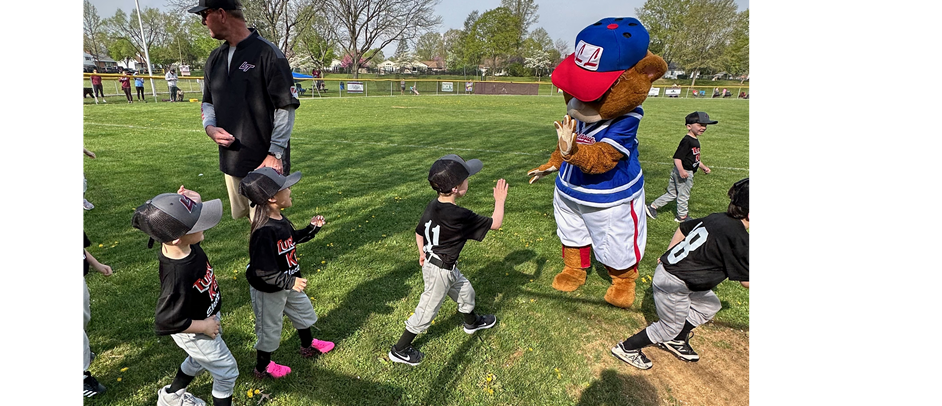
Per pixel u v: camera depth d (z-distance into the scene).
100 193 6.73
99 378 2.99
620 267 3.86
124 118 14.91
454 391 3.02
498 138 13.06
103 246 4.89
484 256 5.01
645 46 3.36
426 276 3.08
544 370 3.24
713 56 55.31
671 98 39.47
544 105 27.62
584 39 3.45
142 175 7.80
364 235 5.47
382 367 3.21
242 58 3.64
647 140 13.63
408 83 42.78
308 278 4.38
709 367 3.36
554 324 3.79
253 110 3.74
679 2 56.78
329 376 3.11
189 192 2.44
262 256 2.64
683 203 6.25
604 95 3.44
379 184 7.73
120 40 67.81
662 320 3.09
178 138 11.41
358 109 21.62
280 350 3.34
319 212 6.27
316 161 9.45
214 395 2.62
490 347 3.46
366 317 3.78
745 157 11.32
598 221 3.80
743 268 2.65
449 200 3.00
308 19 42.19
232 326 3.59
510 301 4.12
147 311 3.72
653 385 3.16
